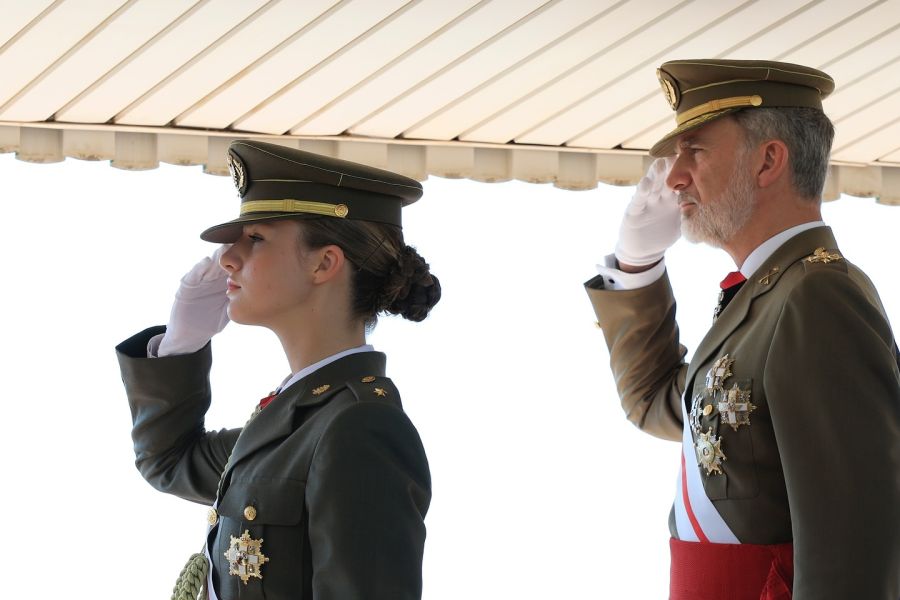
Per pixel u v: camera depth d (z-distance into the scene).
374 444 3.81
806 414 4.02
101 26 8.02
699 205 4.76
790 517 4.20
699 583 4.34
